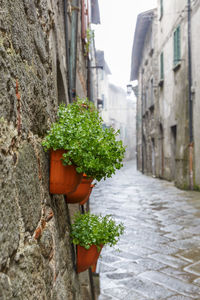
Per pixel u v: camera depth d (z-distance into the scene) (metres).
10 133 1.18
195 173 11.99
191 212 7.80
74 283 2.25
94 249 2.27
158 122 18.27
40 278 1.40
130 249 5.11
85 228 2.28
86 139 1.61
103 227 2.29
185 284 3.84
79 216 2.41
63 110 1.85
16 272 1.13
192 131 12.17
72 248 2.38
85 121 1.71
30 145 1.44
